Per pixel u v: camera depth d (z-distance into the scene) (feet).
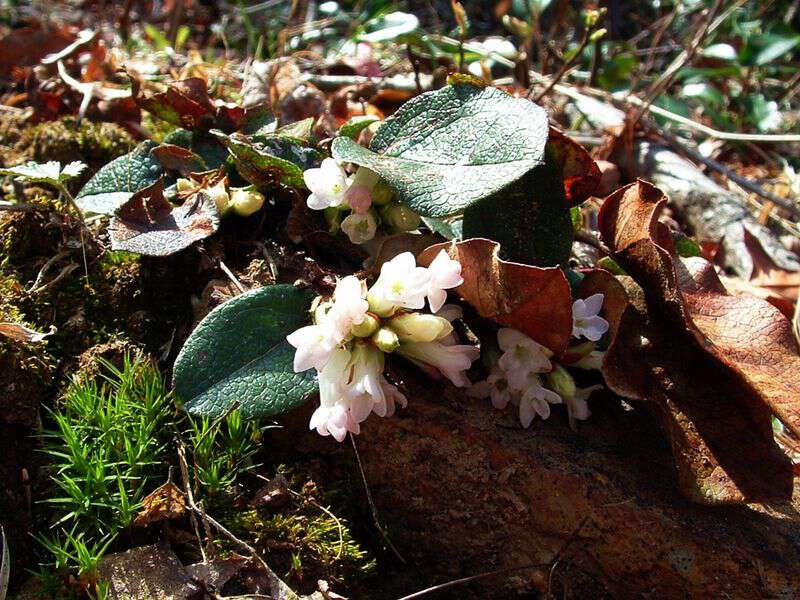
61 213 0.71
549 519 0.57
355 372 0.52
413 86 1.05
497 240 0.62
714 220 1.00
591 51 1.33
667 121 1.21
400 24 1.09
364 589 0.58
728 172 1.05
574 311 0.56
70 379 0.61
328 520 0.58
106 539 0.55
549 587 0.58
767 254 0.93
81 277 0.67
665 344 0.57
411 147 0.61
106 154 0.87
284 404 0.56
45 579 0.52
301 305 0.60
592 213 0.96
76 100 0.96
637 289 0.60
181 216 0.65
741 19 1.59
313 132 0.86
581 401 0.58
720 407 0.54
